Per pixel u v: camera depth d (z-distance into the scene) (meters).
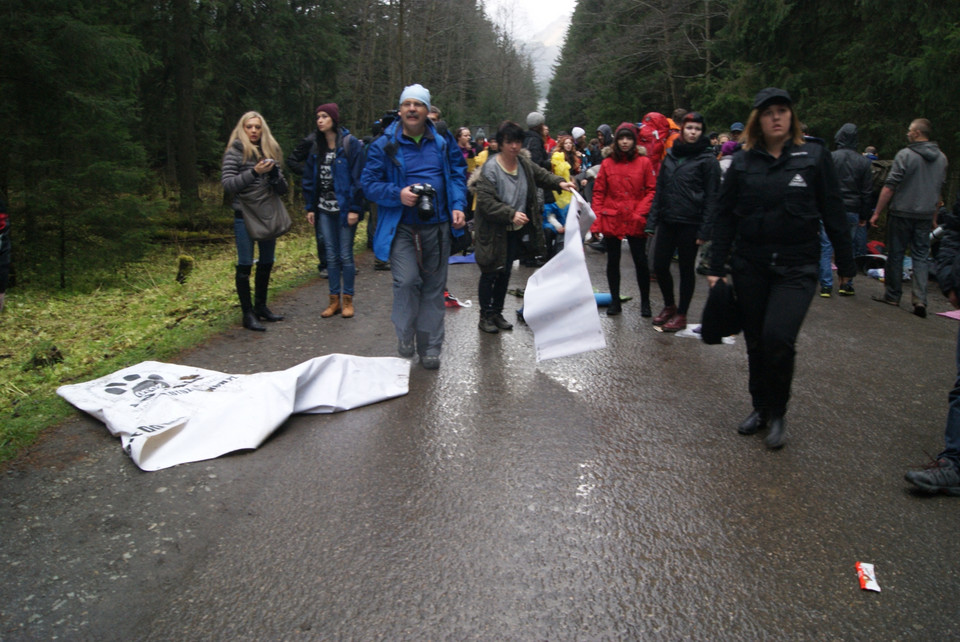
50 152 9.67
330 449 3.84
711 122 19.56
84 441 3.88
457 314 7.00
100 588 2.66
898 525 3.14
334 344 5.79
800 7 15.55
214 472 3.55
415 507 3.23
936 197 7.21
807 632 2.46
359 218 6.59
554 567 2.80
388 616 2.51
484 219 5.88
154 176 12.33
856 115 14.12
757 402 4.12
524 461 3.71
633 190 6.63
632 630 2.46
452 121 34.09
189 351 5.55
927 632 2.46
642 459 3.76
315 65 21.39
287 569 2.77
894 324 6.86
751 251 3.83
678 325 6.35
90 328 7.07
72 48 9.23
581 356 5.59
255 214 6.00
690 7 27.36
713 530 3.08
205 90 18.48
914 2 12.32
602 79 32.34
